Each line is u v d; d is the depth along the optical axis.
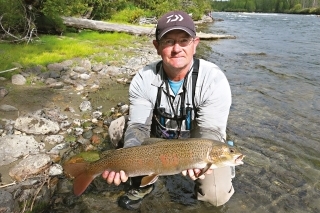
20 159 1.45
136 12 7.98
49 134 1.72
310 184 1.42
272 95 2.69
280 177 1.46
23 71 2.79
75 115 2.04
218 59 4.42
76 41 4.46
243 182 1.42
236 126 1.99
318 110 2.33
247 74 3.50
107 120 1.96
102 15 7.44
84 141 1.69
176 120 1.23
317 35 8.22
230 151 0.99
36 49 3.60
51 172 1.37
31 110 2.02
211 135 1.13
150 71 1.23
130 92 1.26
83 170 1.01
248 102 2.47
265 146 1.75
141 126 1.21
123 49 4.33
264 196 1.33
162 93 1.21
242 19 17.84
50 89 2.50
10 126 1.72
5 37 4.03
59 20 4.85
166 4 9.10
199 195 1.27
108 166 1.00
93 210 1.22
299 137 1.87
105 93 2.53
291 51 5.30
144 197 1.29
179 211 1.24
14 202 1.18
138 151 0.99
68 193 1.29
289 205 1.28
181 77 1.18
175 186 1.38
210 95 1.17
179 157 0.98
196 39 1.16
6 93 2.26
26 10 4.25
